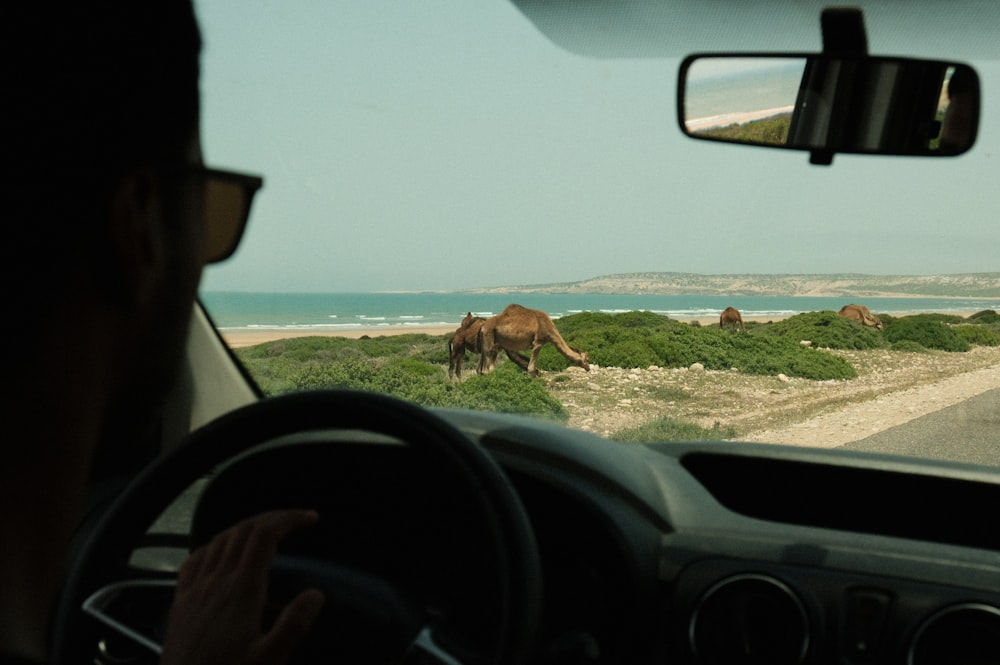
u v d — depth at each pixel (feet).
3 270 1.59
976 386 24.76
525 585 3.36
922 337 32.37
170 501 3.75
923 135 5.92
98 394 1.79
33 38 1.59
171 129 1.83
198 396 7.13
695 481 6.08
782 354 35.88
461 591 3.98
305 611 2.78
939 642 4.88
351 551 4.18
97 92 1.65
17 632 1.67
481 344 62.18
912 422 18.99
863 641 4.99
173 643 2.78
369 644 3.59
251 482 4.48
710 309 191.31
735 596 5.10
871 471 6.73
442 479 4.07
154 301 1.90
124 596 3.79
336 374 15.02
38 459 1.67
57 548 1.73
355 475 4.26
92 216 1.69
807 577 5.08
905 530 6.84
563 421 19.66
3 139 1.58
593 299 240.12
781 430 21.70
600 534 5.08
